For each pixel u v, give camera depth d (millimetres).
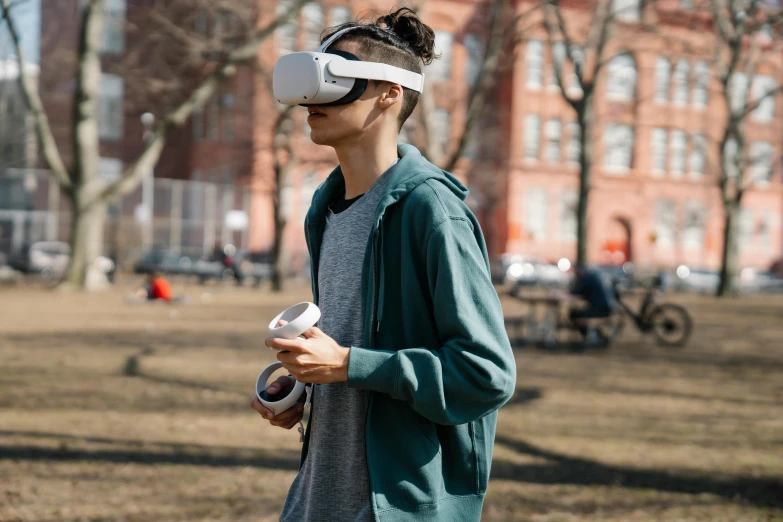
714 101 48125
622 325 14016
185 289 28797
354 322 1848
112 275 28375
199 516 4461
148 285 21125
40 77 29359
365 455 1796
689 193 48844
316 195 2053
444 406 1667
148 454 5750
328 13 21828
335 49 1858
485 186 40250
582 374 10266
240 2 22047
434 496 1745
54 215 31875
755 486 5305
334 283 1895
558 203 46688
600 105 42781
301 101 1818
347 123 1835
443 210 1748
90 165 23641
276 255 28344
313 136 1868
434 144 21141
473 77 40781
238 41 23312
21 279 29078
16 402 7406
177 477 5219
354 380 1675
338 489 1821
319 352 1675
